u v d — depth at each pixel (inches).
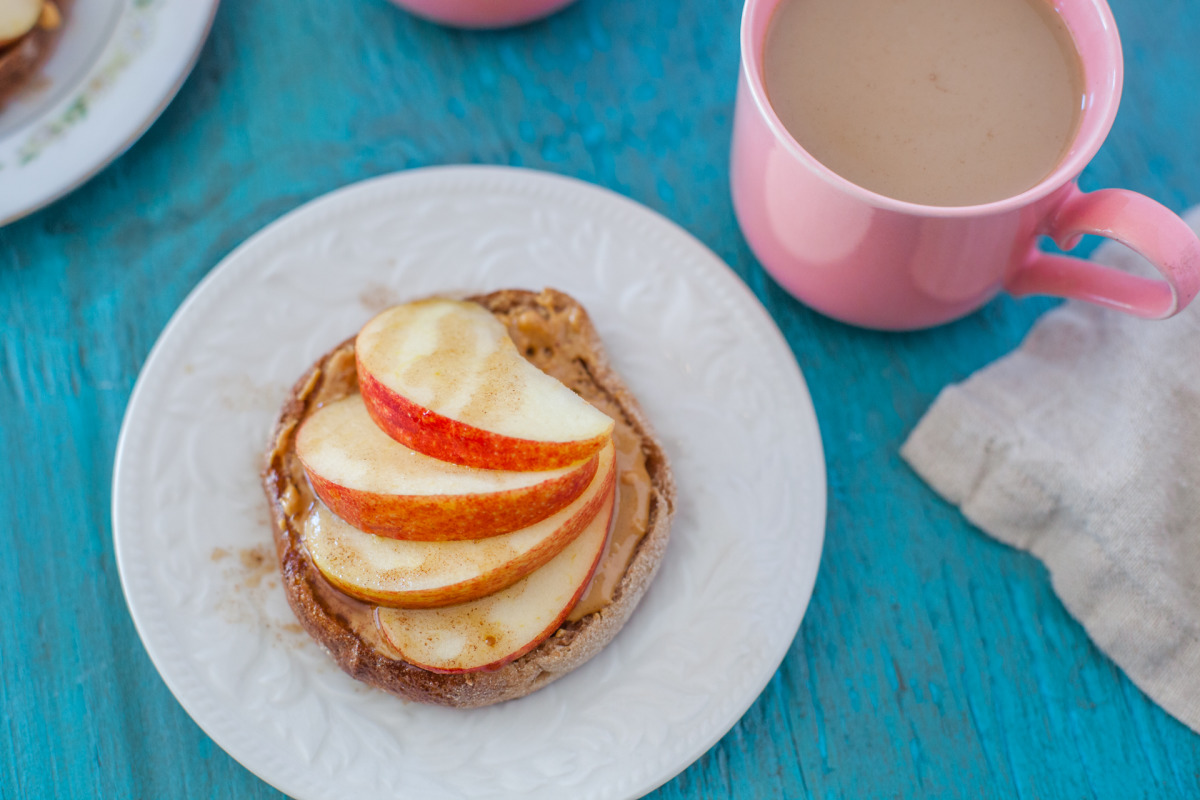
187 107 18.8
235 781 17.0
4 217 17.7
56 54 18.1
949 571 17.7
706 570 17.1
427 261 18.0
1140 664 17.2
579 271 18.0
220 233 18.5
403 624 16.1
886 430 18.1
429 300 17.2
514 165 18.9
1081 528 17.4
